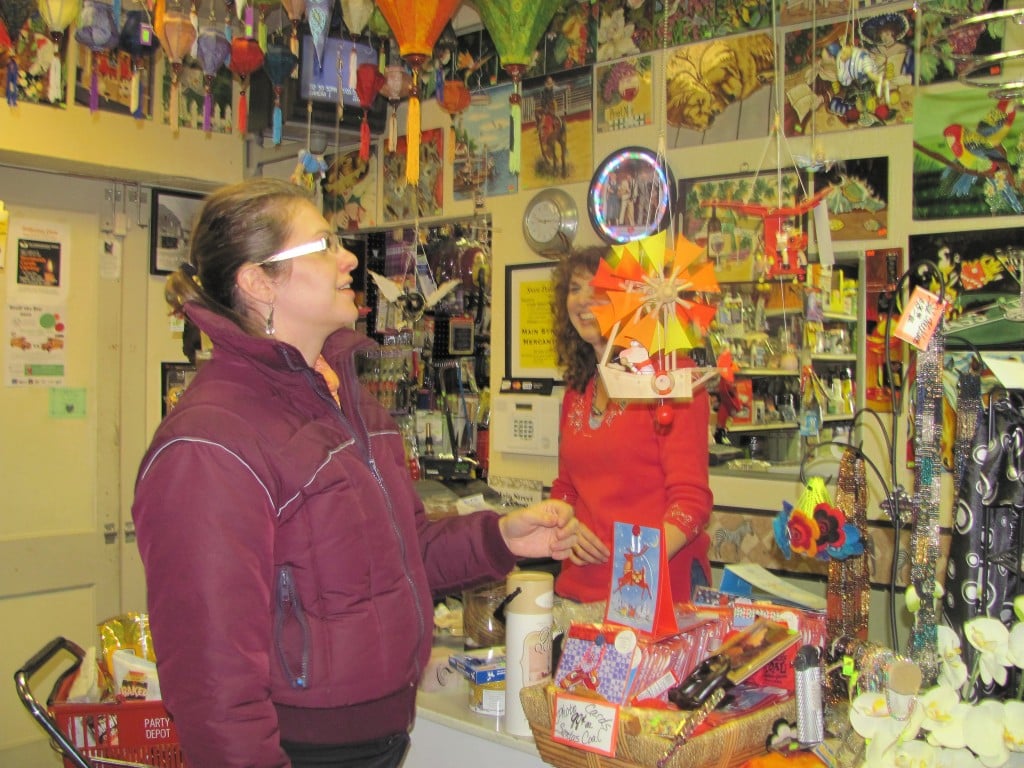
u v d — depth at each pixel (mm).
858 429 2117
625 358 1384
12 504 3158
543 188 2854
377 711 1261
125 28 2375
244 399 1211
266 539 1144
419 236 3162
